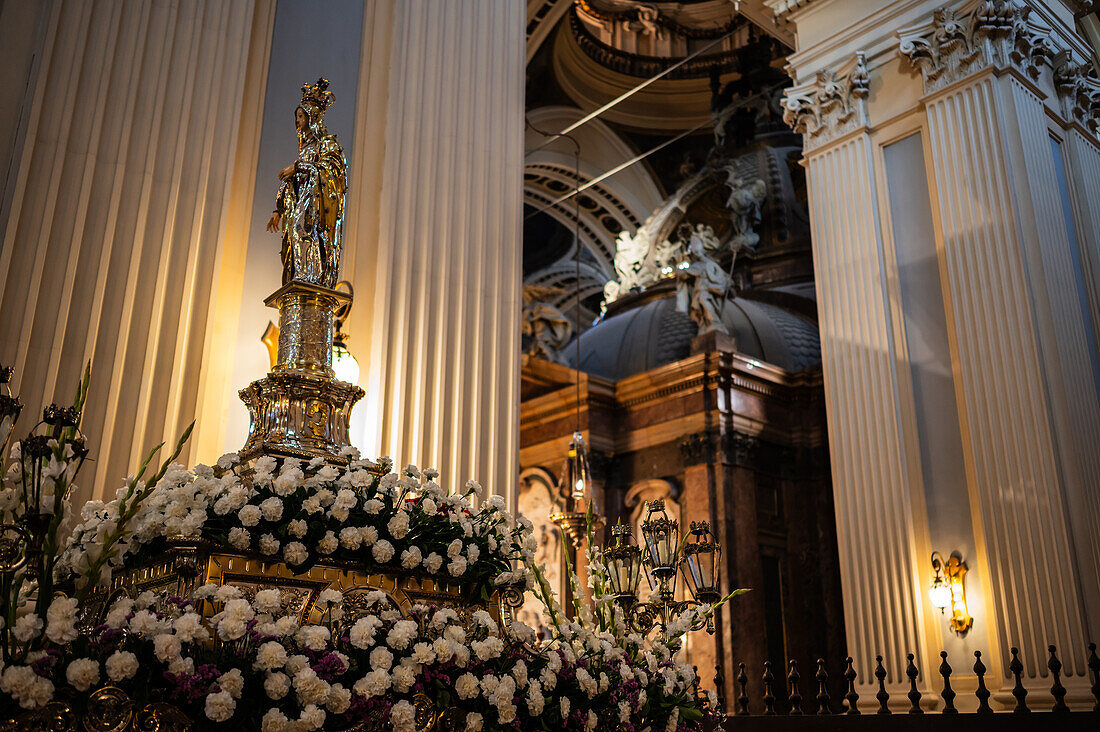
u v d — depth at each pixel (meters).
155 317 3.83
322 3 4.98
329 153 3.21
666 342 13.75
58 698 1.87
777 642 11.70
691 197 17.28
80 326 3.64
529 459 13.61
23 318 3.50
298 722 2.01
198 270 4.03
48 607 1.99
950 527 6.93
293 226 3.12
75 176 3.78
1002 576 6.48
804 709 11.46
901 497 7.19
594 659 2.68
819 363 12.90
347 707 2.09
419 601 2.57
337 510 2.43
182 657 1.99
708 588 3.18
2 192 3.60
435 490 2.82
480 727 2.31
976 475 6.76
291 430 2.86
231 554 2.32
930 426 7.23
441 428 4.53
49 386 3.48
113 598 2.49
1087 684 5.90
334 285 3.14
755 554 11.66
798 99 8.69
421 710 2.25
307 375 2.92
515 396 4.90
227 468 2.72
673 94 18.95
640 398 12.91
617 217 20.45
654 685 2.84
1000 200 7.04
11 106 3.71
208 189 4.15
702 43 18.52
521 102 5.48
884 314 7.63
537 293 13.75
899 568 7.08
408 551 2.50
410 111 4.95
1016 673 4.76
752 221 16.72
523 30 5.65
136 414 3.70
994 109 7.25
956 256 7.21
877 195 7.96
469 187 5.06
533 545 2.85
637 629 3.18
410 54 5.07
